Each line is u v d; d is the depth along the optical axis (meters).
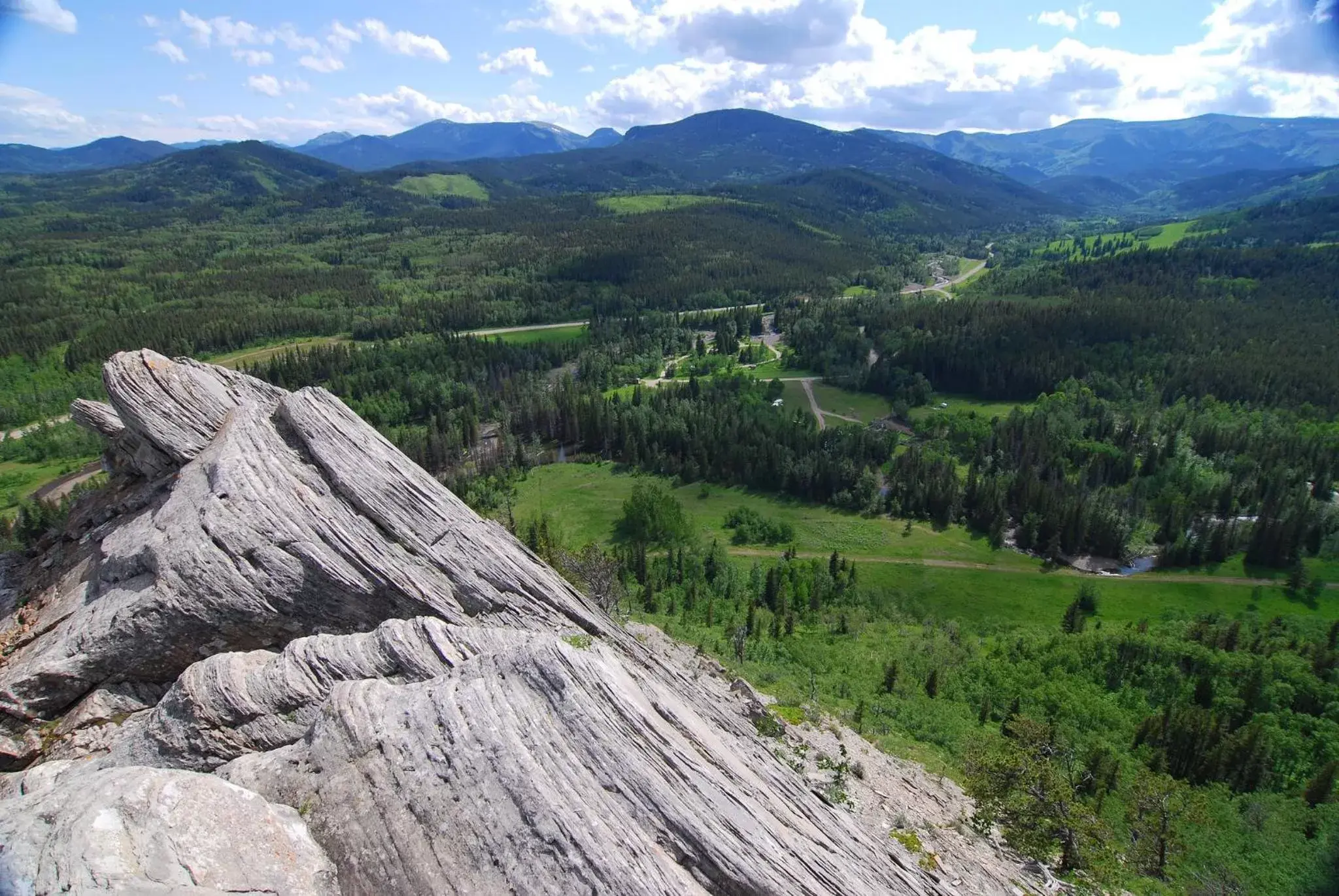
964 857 37.38
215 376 43.50
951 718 65.62
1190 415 173.12
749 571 114.31
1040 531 128.25
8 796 26.44
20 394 191.62
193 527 32.72
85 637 31.05
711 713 38.00
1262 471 144.88
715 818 24.47
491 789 23.58
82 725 30.02
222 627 31.78
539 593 37.25
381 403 188.38
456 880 21.88
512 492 152.50
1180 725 62.47
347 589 33.28
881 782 44.41
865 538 131.50
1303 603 108.94
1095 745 61.56
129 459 42.06
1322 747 63.59
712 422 172.50
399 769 24.50
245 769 25.80
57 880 18.23
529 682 26.97
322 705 27.44
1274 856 48.75
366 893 22.06
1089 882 39.09
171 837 20.19
